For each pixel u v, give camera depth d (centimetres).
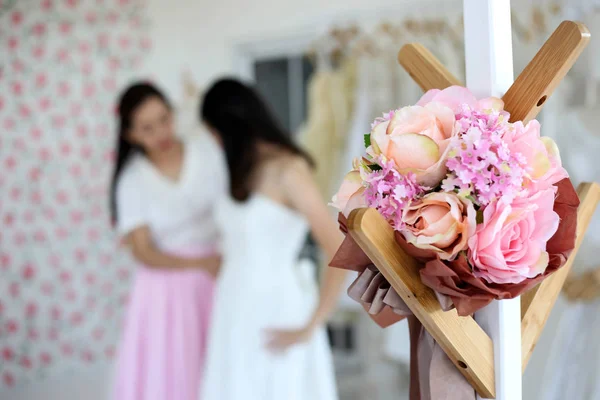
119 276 464
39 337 457
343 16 370
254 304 249
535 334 91
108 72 460
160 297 298
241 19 426
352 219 74
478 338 81
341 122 356
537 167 74
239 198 247
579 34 78
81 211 459
